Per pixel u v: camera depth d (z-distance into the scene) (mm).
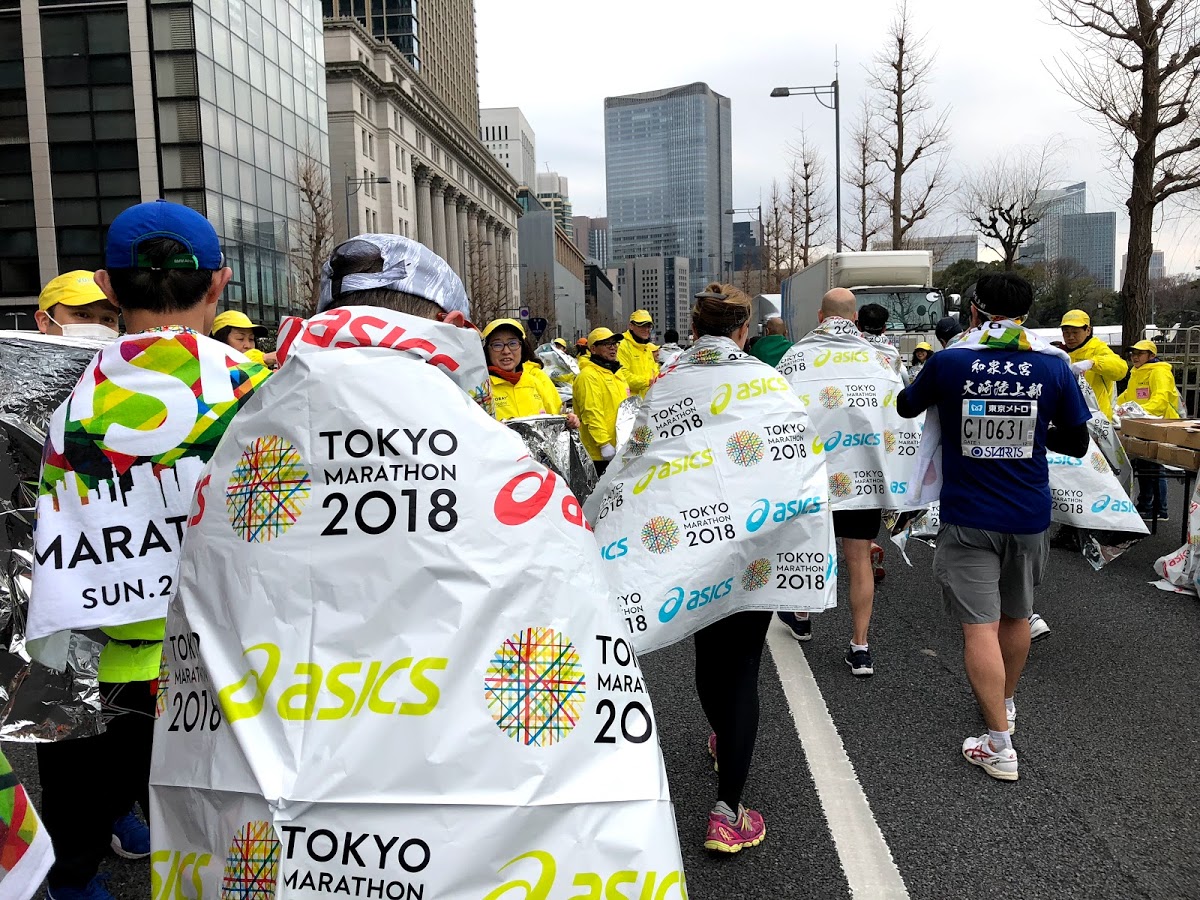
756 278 58219
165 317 2072
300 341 1370
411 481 1269
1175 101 11797
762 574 2791
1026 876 2705
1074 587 6105
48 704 2107
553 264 121312
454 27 111812
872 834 2959
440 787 1185
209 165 35062
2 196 35188
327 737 1195
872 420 4559
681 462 2814
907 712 4004
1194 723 3811
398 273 1585
